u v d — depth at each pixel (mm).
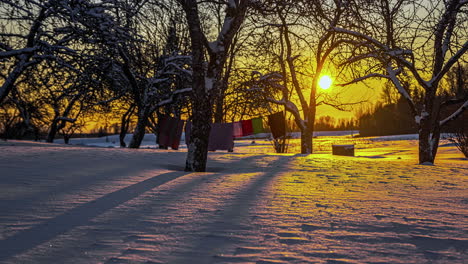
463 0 14023
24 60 19219
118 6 18297
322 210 5258
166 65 21688
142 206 5453
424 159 15125
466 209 5398
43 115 26406
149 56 22172
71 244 3631
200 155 11164
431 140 15602
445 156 21734
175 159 13492
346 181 8398
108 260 3193
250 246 3605
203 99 11297
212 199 6055
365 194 6645
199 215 4922
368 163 13953
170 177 8719
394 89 18672
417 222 4590
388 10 15062
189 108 23141
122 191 6652
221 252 3416
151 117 28516
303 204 5676
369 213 5086
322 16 14938
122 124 31641
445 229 4262
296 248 3547
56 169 8781
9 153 11461
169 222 4539
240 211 5176
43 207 5211
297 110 23578
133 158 12555
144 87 23625
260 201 5898
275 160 14922
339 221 4621
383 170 11219
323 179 8727
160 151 16375
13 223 4355
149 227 4301
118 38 19078
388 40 15453
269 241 3773
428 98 15398
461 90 16359
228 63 21844
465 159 19016
